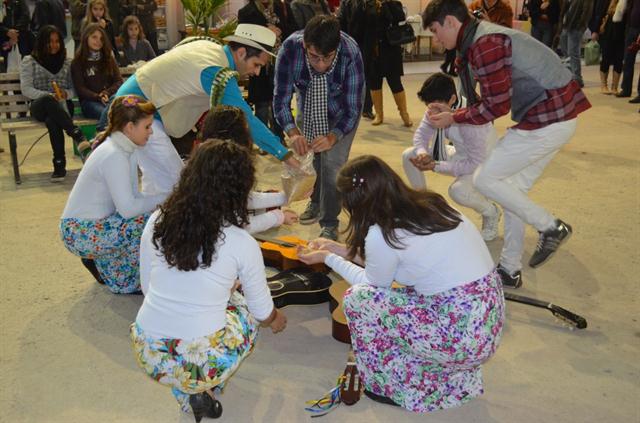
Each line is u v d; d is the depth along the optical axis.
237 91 3.19
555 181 5.32
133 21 7.99
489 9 6.10
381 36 6.97
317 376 2.79
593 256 3.92
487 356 2.34
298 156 3.48
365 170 2.21
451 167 3.86
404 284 2.39
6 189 5.15
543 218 3.26
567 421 2.50
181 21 11.34
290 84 3.88
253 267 2.21
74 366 2.84
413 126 7.41
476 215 4.65
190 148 4.65
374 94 7.29
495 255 3.97
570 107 3.11
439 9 3.01
